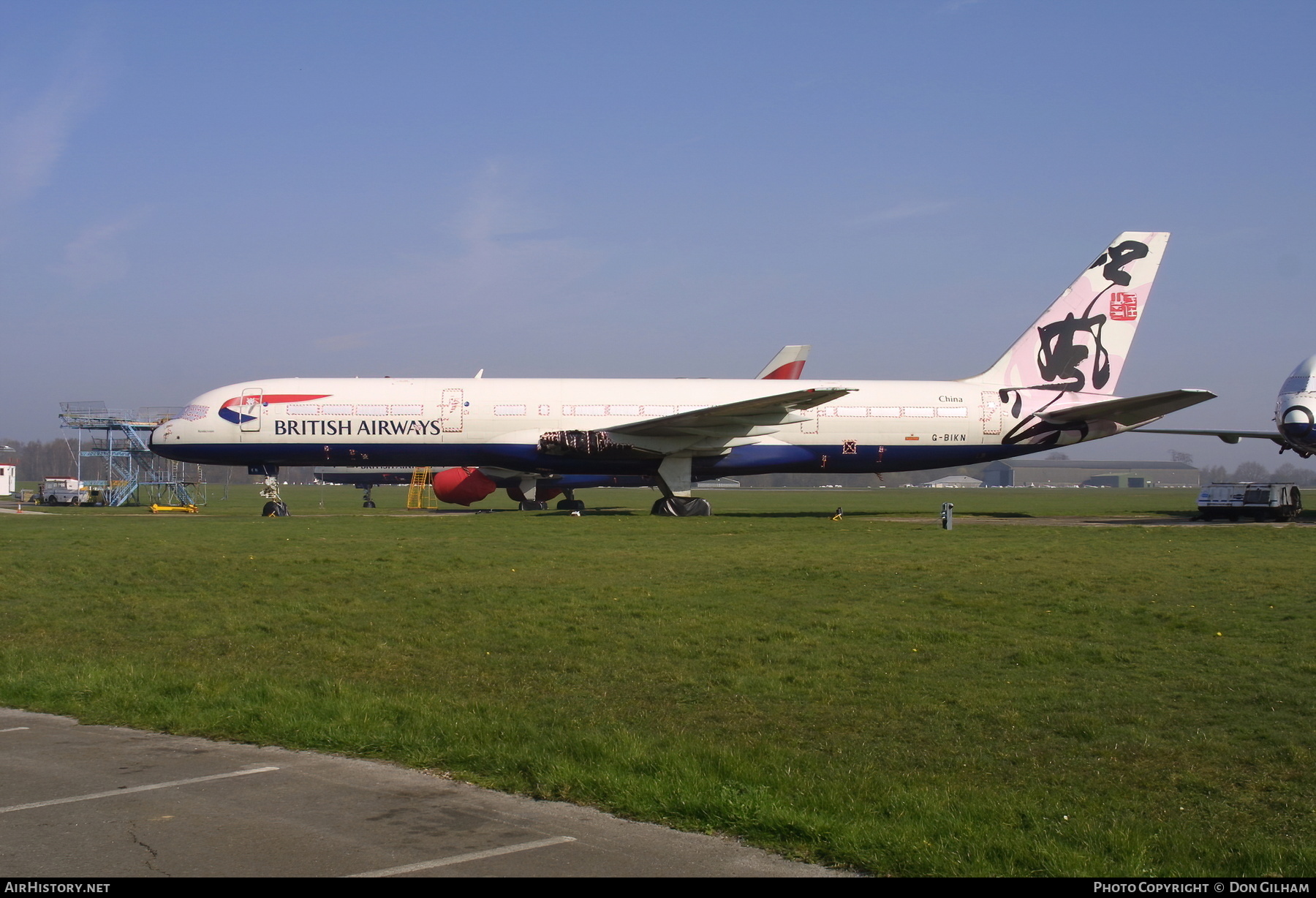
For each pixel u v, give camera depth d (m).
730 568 25.27
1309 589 21.70
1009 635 16.91
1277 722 11.59
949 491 161.25
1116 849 7.55
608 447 45.22
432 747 10.07
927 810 8.36
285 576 23.69
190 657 15.48
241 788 8.80
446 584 22.48
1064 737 11.16
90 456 71.00
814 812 8.20
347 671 14.48
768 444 46.78
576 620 18.25
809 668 14.57
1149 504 85.00
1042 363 48.47
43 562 26.11
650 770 9.37
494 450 45.97
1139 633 17.06
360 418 45.56
